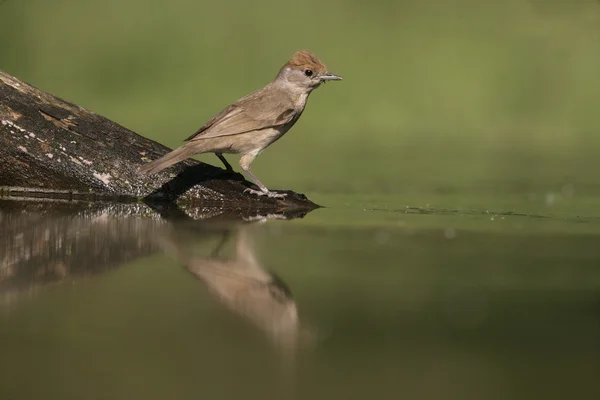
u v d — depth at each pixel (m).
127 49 26.47
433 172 17.50
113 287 7.89
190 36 26.66
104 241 9.92
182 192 13.17
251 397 5.37
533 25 27.17
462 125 25.44
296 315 7.13
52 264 8.72
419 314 7.22
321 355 6.21
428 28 27.44
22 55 26.11
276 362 6.04
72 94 24.64
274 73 26.09
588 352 6.37
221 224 11.41
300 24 27.16
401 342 6.52
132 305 7.30
